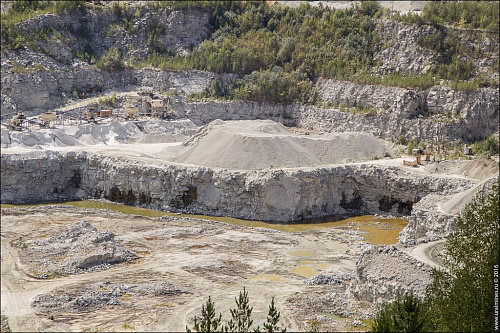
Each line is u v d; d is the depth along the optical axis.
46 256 112.44
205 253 116.81
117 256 110.69
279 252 118.62
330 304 91.38
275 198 145.50
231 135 163.75
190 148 169.00
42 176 161.25
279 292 96.69
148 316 86.94
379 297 87.00
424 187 149.12
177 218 143.12
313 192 149.00
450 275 73.12
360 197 157.62
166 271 106.12
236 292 96.56
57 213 145.00
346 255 117.06
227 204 148.62
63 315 87.44
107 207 155.88
